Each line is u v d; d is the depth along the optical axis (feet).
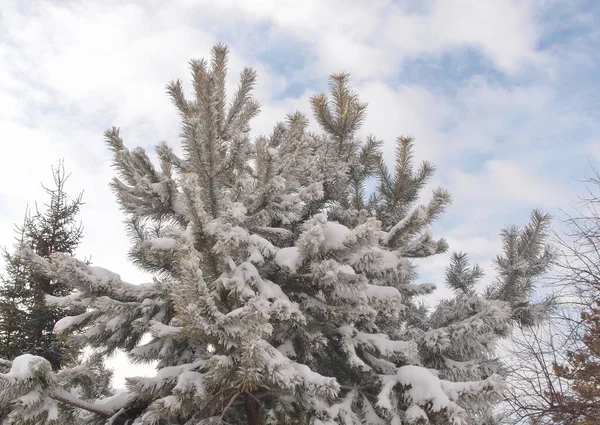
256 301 10.59
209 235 13.51
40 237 33.65
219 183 16.21
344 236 12.86
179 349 16.69
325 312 15.76
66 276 14.25
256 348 10.53
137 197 16.55
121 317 15.29
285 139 18.25
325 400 15.28
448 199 19.98
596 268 24.41
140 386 12.85
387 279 19.52
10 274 30.96
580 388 23.25
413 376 15.72
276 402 14.90
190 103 20.07
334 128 24.36
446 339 19.31
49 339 29.99
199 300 10.85
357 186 26.45
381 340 16.99
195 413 14.24
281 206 16.66
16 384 11.27
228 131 19.80
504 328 21.66
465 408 14.80
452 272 27.32
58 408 12.96
